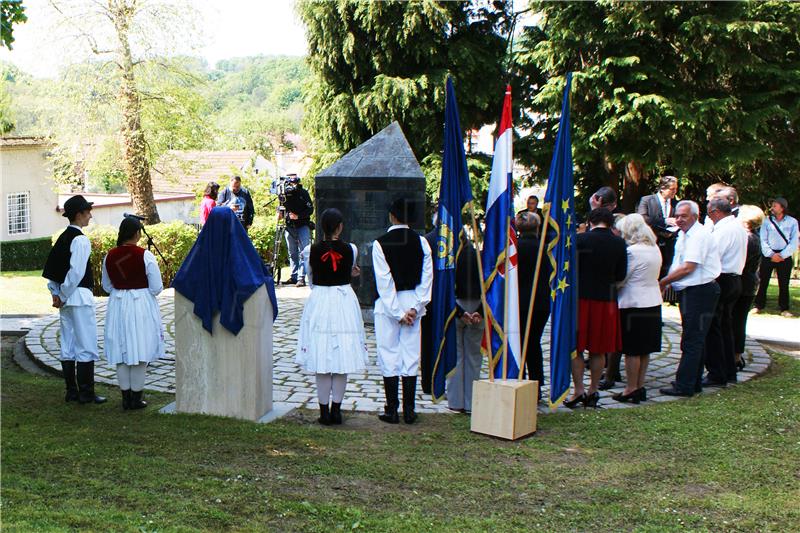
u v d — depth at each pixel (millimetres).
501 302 6102
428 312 6566
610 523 4137
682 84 16422
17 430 5445
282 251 16172
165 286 14273
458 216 6223
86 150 25516
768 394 7043
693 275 6918
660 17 15633
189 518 3965
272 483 4559
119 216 32531
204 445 5246
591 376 6672
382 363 6039
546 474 4887
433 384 6359
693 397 6984
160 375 7555
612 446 5480
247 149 42781
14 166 28500
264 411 6219
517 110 19188
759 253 7961
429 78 19516
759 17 15969
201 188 21672
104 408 6277
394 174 9461
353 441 5520
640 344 6668
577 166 18594
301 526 3951
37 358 8148
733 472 4926
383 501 4367
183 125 26266
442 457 5199
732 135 16453
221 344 6039
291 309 10961
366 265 9703
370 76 20547
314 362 5852
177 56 25203
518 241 6547
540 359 6723
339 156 21094
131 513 3977
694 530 4062
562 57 16906
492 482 4715
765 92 16281
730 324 7605
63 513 3904
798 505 4406
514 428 5582
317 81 21375
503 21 20688
